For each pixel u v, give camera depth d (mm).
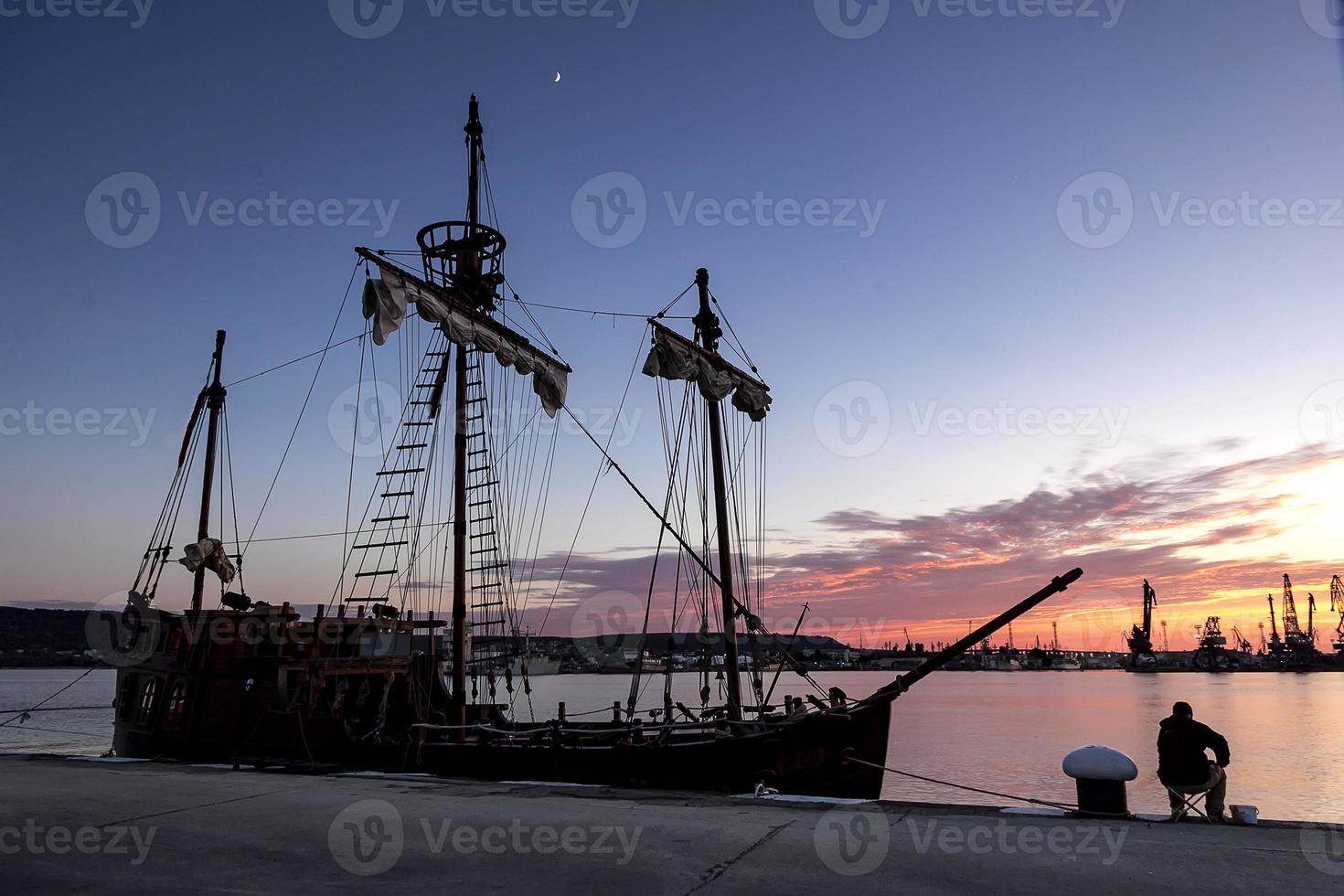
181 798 14438
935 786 52625
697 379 30156
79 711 127250
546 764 23062
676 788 21500
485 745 23812
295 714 25141
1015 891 8781
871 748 23109
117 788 15570
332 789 15656
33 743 70250
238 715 26203
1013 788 51375
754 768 20688
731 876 9406
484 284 33719
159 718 28250
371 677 28250
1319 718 117312
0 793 14930
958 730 99250
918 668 22484
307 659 25469
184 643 28297
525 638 32906
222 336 41219
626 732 23812
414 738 25328
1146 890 8766
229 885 9156
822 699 23391
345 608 26250
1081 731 95188
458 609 29203
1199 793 12391
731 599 27328
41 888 9008
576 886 9094
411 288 28953
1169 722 13008
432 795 15016
